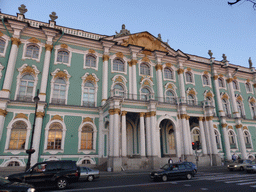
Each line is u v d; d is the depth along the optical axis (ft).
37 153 60.54
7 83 62.54
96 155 69.36
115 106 63.98
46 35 72.95
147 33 91.76
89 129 71.87
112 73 80.74
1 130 58.75
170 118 74.08
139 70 86.02
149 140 67.21
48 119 66.59
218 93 99.09
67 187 36.65
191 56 101.19
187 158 70.49
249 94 112.06
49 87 70.03
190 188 33.53
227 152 88.33
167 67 92.79
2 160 57.88
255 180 41.11
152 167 63.57
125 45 86.53
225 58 109.60
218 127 93.71
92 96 76.18
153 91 85.66
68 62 75.87
